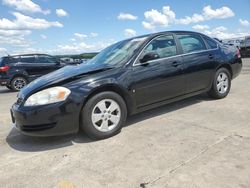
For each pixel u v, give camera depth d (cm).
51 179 306
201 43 557
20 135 466
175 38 513
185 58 508
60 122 377
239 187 261
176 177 287
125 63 438
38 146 406
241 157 318
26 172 327
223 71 589
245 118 457
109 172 310
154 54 447
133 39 512
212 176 283
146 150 358
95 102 396
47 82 398
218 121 451
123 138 407
